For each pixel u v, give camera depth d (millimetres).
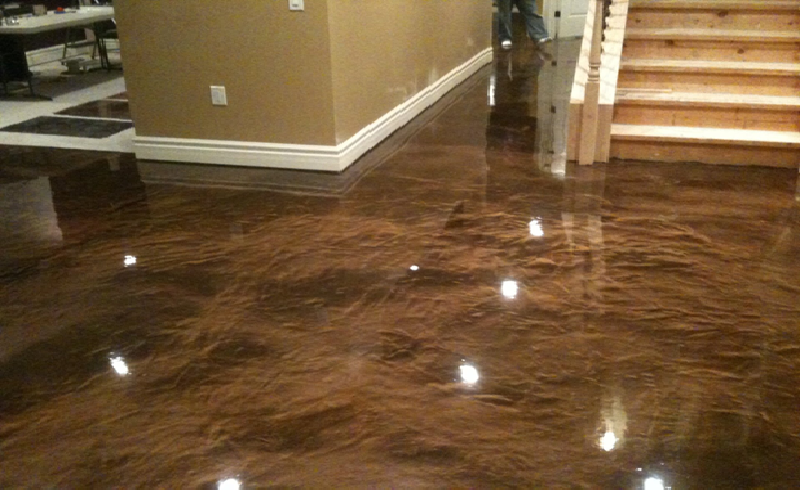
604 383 2197
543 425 2006
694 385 2182
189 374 2285
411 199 3883
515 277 2930
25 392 2211
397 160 4648
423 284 2879
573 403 2102
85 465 1876
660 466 1835
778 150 4312
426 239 3334
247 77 4348
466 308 2678
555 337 2467
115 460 1893
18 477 1837
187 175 4395
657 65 4777
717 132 4480
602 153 4488
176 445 1948
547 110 6031
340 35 4266
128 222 3635
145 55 4477
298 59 4211
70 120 5863
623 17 5020
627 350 2381
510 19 9523
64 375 2299
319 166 4406
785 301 2699
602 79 4613
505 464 1850
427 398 2139
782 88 4633
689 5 5020
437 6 6312
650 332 2492
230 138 4531
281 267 3064
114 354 2416
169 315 2672
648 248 3201
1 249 3326
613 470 1822
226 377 2266
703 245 3227
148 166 4598
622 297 2750
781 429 1976
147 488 1786
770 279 2883
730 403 2094
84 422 2059
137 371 2311
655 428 1986
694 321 2564
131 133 5434
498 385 2195
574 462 1854
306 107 4305
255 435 1982
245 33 4250
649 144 4512
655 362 2309
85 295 2852
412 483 1784
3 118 5969
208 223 3598
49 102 6609
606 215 3607
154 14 4359
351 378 2248
